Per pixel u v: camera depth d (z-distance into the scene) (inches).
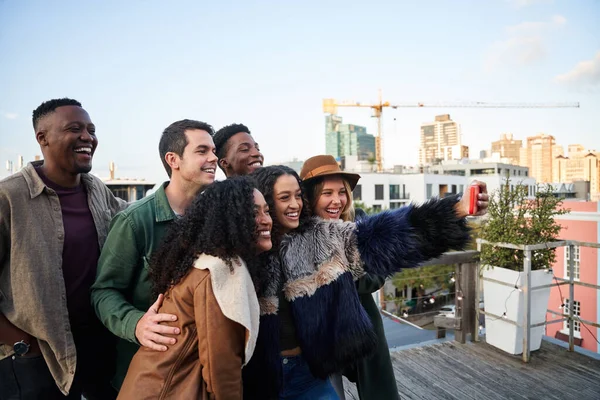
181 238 55.8
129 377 54.9
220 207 53.9
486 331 150.6
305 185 83.2
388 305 859.4
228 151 101.4
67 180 73.5
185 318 53.3
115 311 62.3
